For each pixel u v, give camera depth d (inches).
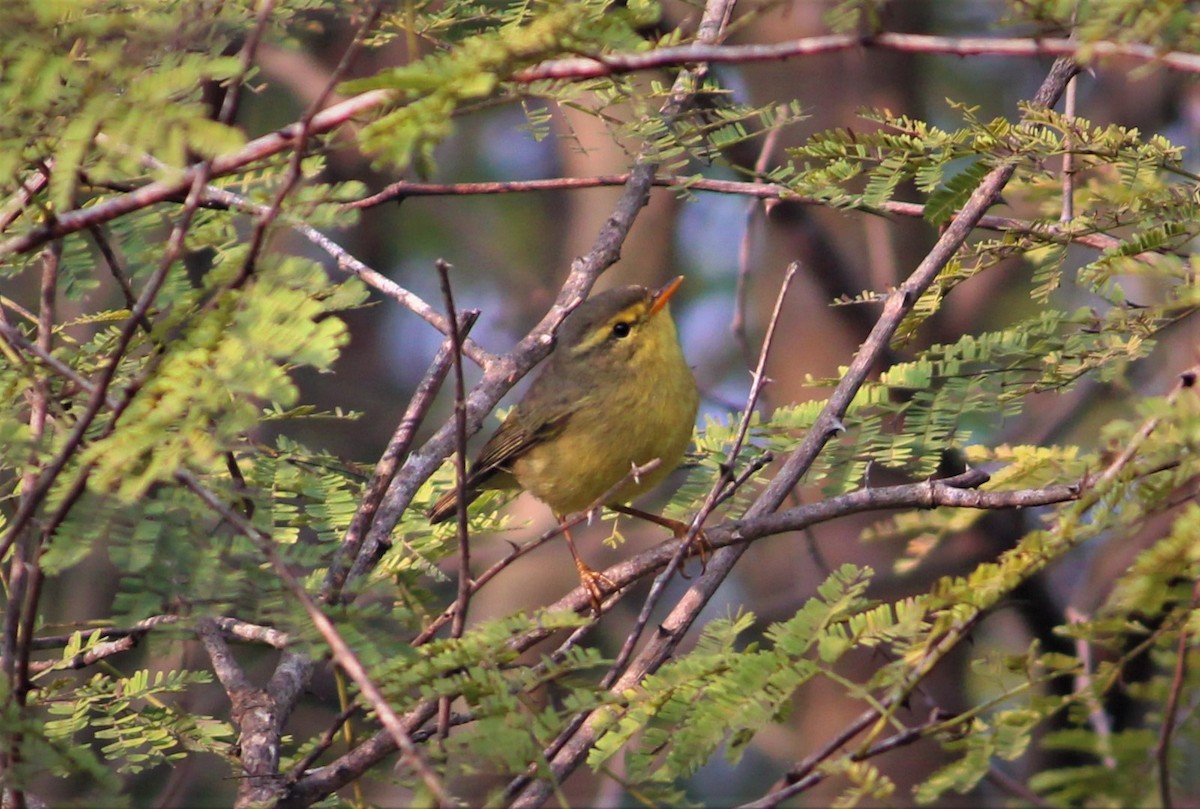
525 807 255.9
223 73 217.0
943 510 375.6
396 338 848.9
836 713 626.8
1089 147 337.1
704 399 634.8
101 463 208.7
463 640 234.8
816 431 332.8
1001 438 590.6
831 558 668.7
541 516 729.6
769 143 420.8
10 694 242.4
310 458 366.3
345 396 802.8
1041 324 346.9
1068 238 351.9
